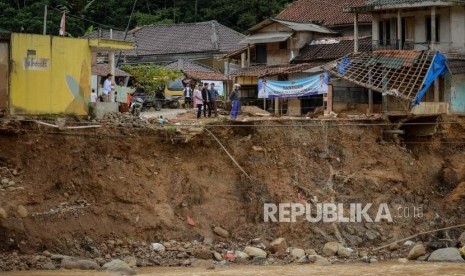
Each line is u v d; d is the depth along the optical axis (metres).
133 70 63.69
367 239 39.56
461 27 50.88
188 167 39.94
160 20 89.88
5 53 37.78
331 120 44.19
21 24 72.12
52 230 34.53
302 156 42.47
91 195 36.88
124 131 38.97
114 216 36.56
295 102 53.75
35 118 37.81
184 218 38.06
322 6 67.12
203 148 40.69
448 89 49.81
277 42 60.66
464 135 48.31
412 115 45.97
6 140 36.34
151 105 57.28
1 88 37.66
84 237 35.12
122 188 37.53
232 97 45.41
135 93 59.44
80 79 39.88
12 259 32.09
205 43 79.00
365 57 51.09
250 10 89.81
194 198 39.06
